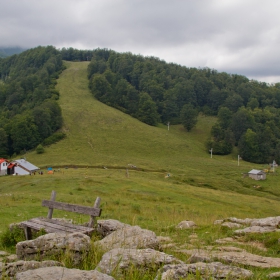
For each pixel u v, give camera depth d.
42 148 116.56
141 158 115.88
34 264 6.91
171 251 9.53
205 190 63.81
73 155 111.88
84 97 187.25
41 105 147.75
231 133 150.62
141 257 7.31
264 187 90.12
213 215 28.55
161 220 20.66
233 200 55.00
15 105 165.75
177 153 129.12
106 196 41.84
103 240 9.41
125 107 182.50
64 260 7.50
